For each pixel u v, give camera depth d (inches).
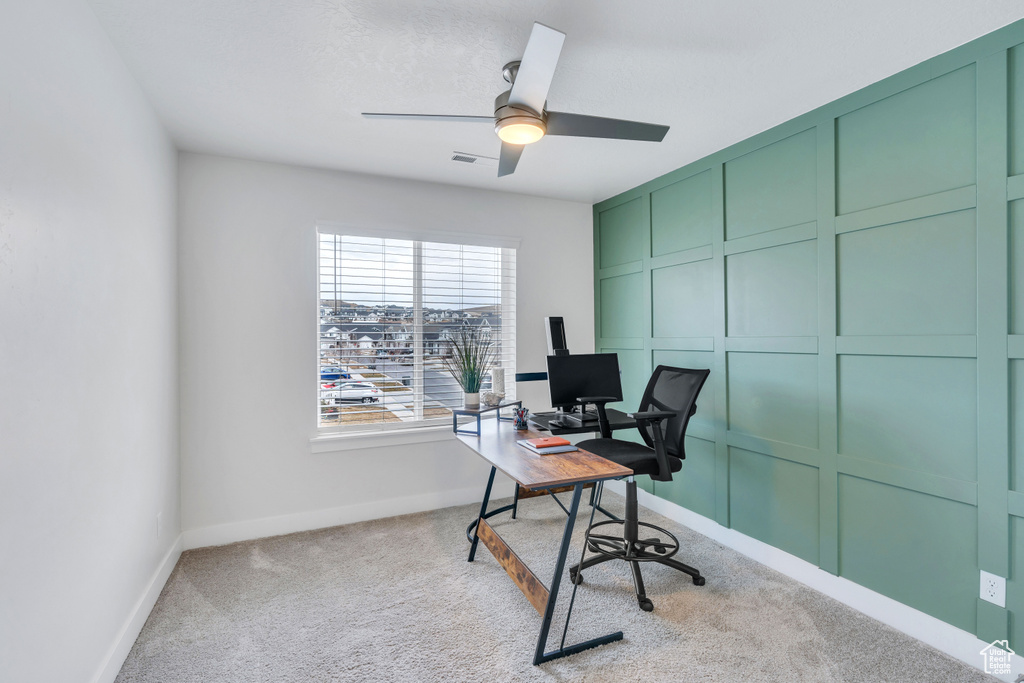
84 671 59.9
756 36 71.4
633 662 73.0
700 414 122.5
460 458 142.8
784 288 101.6
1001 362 69.3
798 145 98.5
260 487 119.5
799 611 86.8
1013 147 68.3
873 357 86.0
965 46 72.9
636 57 76.8
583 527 125.3
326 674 70.7
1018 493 67.6
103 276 66.5
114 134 71.3
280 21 67.1
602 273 159.6
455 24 68.3
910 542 80.5
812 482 96.1
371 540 117.6
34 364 49.2
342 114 95.7
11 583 44.9
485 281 149.6
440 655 74.9
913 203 79.4
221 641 78.4
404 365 138.0
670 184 131.3
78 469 58.6
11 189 45.4
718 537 117.0
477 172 129.8
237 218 117.3
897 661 73.1
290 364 122.5
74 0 58.8
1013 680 67.7
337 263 130.0
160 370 94.9
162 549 95.4
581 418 120.2
